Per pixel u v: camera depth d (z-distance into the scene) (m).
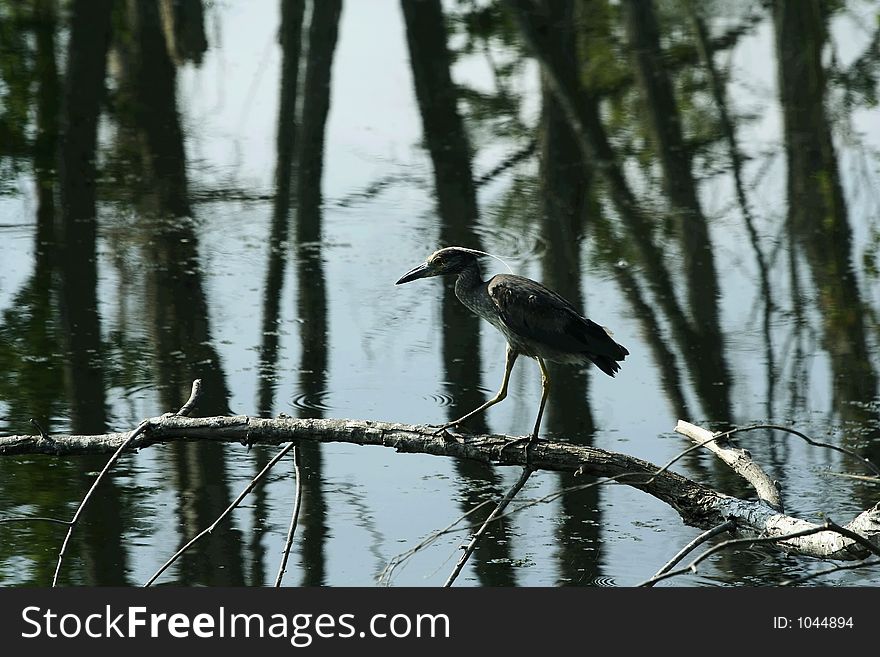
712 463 11.54
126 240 16.88
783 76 22.22
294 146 20.19
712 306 15.28
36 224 17.22
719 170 19.59
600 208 18.34
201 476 11.27
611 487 11.23
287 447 8.05
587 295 15.62
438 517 10.62
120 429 11.92
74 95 21.45
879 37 24.06
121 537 10.21
